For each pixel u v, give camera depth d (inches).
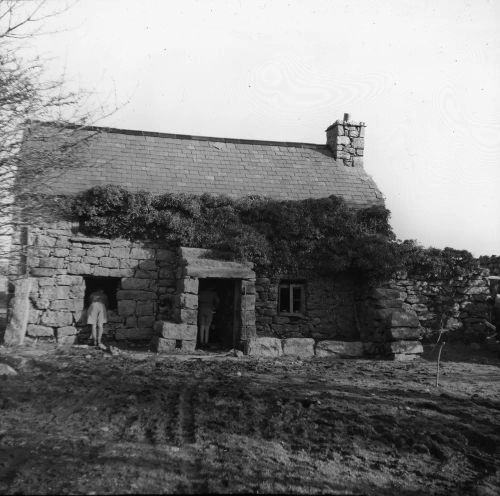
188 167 724.7
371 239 654.5
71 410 322.3
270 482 230.5
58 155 335.3
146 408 332.5
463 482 249.9
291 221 650.2
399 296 636.1
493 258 739.4
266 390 390.6
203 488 219.1
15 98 314.3
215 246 636.7
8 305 585.0
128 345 615.2
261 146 804.6
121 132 751.1
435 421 332.8
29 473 225.0
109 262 629.0
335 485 234.1
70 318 608.7
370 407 357.1
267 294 656.4
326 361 565.0
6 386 374.0
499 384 458.3
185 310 585.0
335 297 675.4
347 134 815.7
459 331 669.3
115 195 620.4
